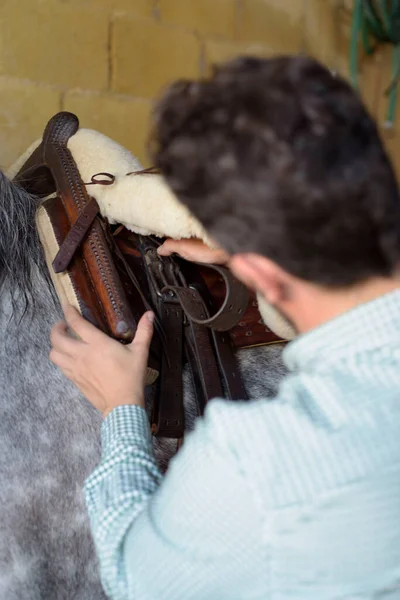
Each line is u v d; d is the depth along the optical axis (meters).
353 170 0.40
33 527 0.83
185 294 0.86
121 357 0.71
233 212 0.43
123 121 2.27
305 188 0.40
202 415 0.86
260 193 0.41
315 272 0.44
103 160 0.92
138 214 0.82
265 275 0.47
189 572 0.47
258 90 0.42
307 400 0.45
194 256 0.82
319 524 0.43
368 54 2.98
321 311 0.47
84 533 0.86
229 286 0.82
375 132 0.43
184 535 0.47
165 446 0.89
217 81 0.45
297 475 0.43
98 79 2.18
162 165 0.47
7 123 2.00
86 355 0.72
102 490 0.57
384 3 2.86
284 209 0.41
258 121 0.41
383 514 0.42
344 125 0.41
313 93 0.42
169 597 0.49
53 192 1.00
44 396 0.86
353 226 0.41
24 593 0.83
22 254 0.89
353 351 0.45
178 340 0.88
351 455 0.42
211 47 2.47
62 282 0.86
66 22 2.05
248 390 0.93
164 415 0.85
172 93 0.47
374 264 0.43
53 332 0.77
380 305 0.44
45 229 0.90
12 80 1.98
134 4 2.21
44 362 0.87
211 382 0.86
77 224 0.87
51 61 2.05
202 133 0.43
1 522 0.82
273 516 0.43
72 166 0.94
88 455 0.86
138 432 0.63
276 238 0.42
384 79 3.07
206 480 0.45
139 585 0.50
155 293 0.89
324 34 2.85
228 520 0.45
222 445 0.45
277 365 0.95
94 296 0.85
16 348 0.86
